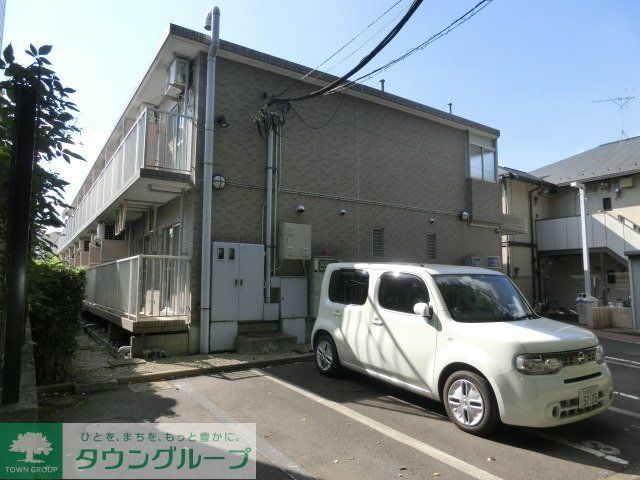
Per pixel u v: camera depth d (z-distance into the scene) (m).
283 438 4.21
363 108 11.40
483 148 14.57
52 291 5.88
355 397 5.55
